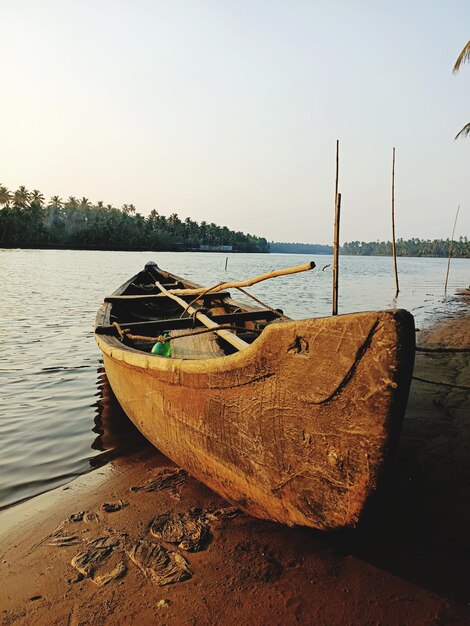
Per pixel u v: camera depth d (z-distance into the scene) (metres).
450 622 1.84
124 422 4.41
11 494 3.05
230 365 2.23
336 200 6.68
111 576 2.19
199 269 39.09
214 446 2.50
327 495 1.95
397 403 1.64
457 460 3.24
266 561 2.26
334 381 1.78
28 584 2.15
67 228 95.00
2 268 30.64
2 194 87.12
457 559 2.21
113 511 2.78
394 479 2.98
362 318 1.66
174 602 2.01
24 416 4.54
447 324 10.72
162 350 4.02
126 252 92.38
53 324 10.07
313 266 3.10
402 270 50.78
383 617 1.88
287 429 2.03
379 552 2.28
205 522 2.62
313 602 1.97
